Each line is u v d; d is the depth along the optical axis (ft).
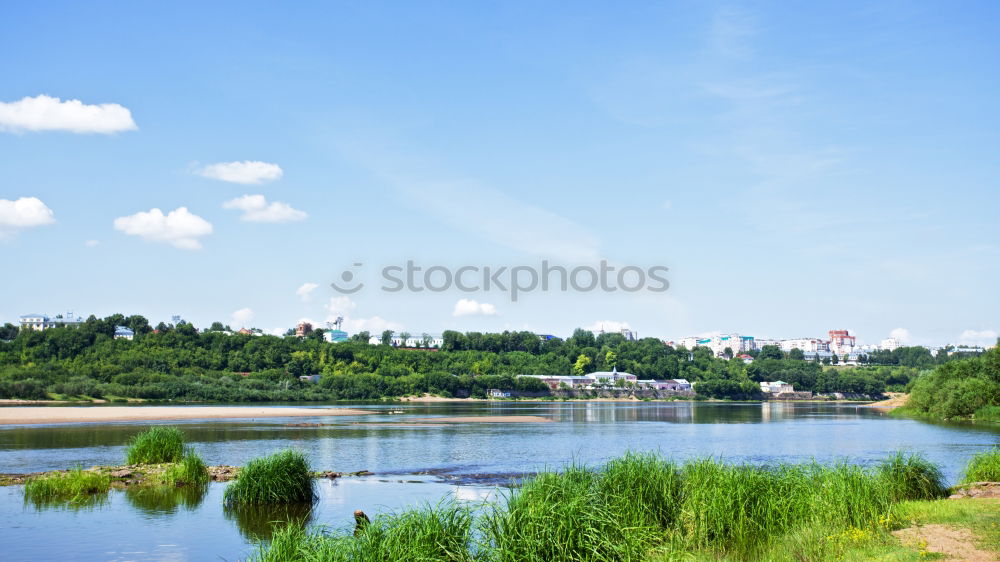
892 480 91.56
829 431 291.99
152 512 104.27
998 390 371.56
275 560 58.80
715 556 66.59
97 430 256.73
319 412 440.45
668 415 468.34
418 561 54.85
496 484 136.98
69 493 117.39
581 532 58.80
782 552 65.10
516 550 57.41
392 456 187.21
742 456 187.93
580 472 81.56
